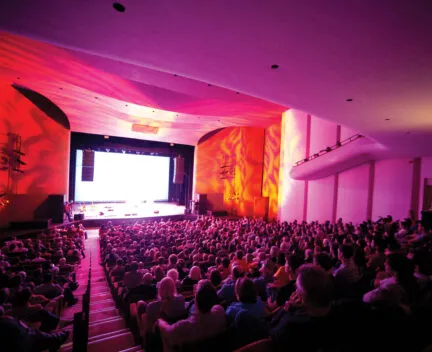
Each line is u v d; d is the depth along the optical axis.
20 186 15.34
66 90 13.89
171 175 27.27
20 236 13.38
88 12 2.84
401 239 6.46
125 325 4.46
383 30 2.86
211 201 23.06
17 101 14.87
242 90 4.97
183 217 21.94
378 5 2.46
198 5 2.60
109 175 24.02
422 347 1.67
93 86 13.05
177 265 6.30
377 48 3.24
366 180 12.41
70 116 17.34
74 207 21.66
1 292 4.20
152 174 26.14
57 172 17.25
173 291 2.97
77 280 8.18
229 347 2.35
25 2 2.71
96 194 23.45
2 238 12.60
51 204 16.58
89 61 10.63
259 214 20.12
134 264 5.48
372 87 4.42
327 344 1.57
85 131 19.69
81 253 11.24
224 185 23.39
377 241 4.37
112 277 6.68
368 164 12.34
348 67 3.81
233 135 22.61
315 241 7.32
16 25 3.14
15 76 12.64
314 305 1.61
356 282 3.00
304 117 15.84
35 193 16.12
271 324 2.08
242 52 3.54
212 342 2.29
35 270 6.64
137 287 4.57
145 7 2.69
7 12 2.90
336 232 8.30
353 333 1.58
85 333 2.74
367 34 2.96
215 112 16.86
